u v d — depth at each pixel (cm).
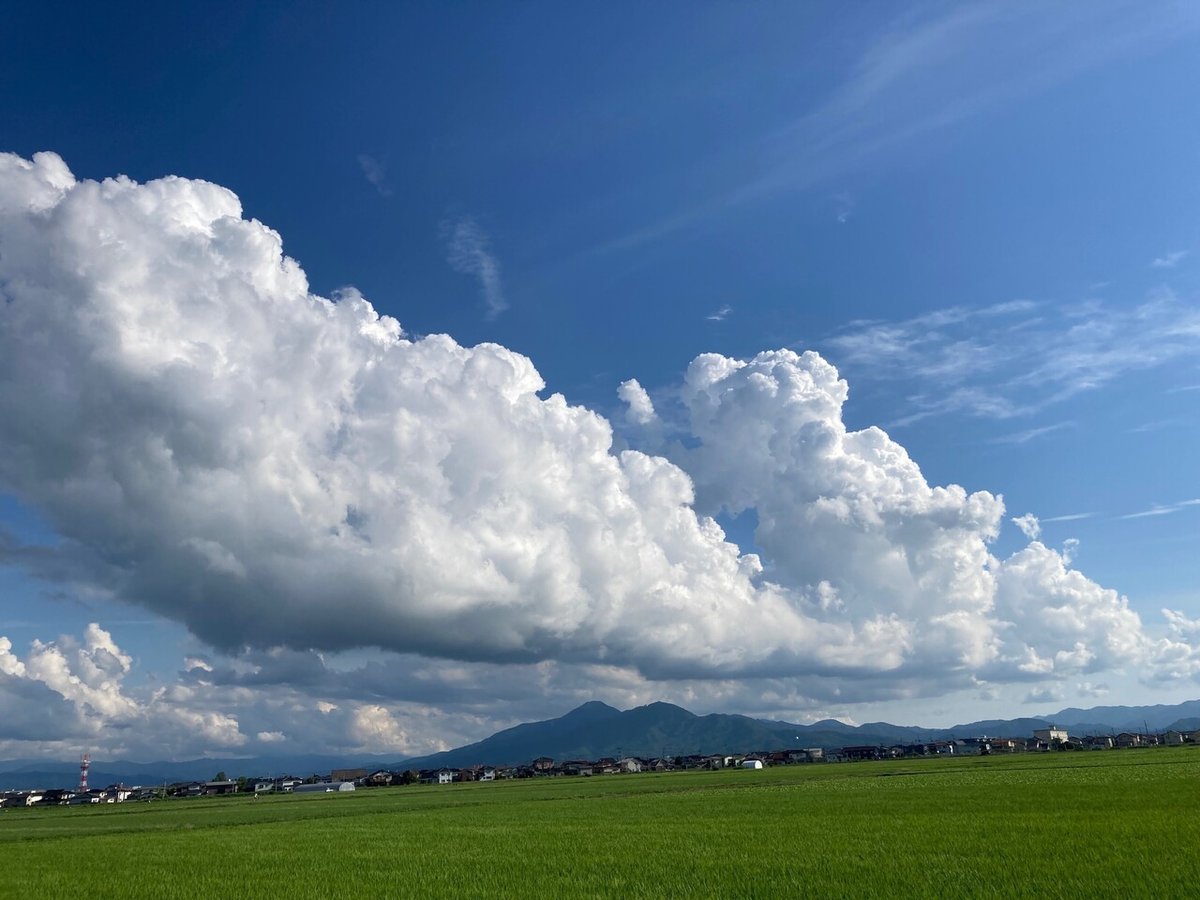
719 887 2552
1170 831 3294
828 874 2692
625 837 4253
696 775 17062
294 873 3372
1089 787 6159
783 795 7550
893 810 5088
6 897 2958
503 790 13362
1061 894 2186
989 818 4234
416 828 5553
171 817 8812
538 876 2977
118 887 3150
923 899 2219
